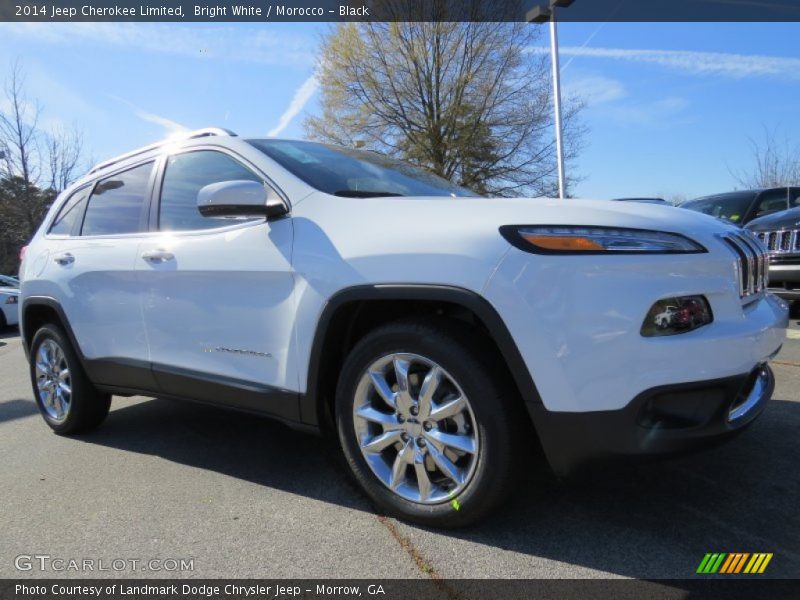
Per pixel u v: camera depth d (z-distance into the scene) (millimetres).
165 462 3363
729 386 2078
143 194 3457
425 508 2400
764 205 7996
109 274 3426
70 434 4000
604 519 2432
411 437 2414
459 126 22203
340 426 2596
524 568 2123
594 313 2025
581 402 2045
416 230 2322
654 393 2004
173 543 2426
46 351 4086
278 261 2643
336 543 2361
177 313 3080
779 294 5957
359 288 2379
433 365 2314
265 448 3508
